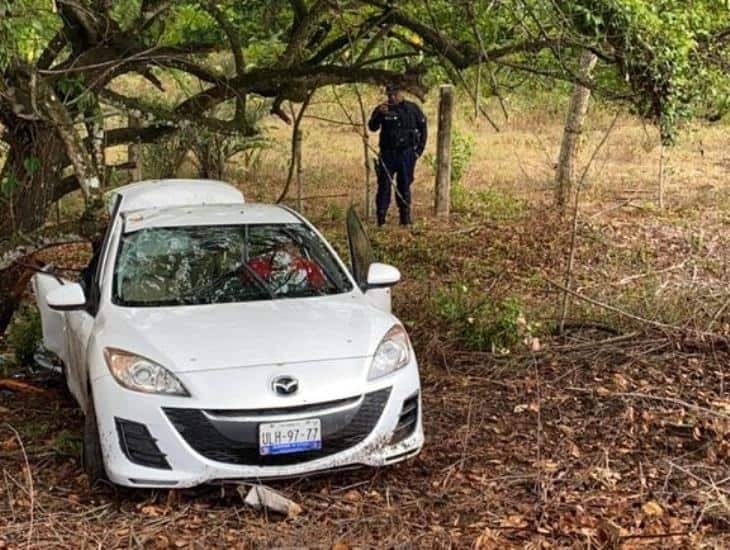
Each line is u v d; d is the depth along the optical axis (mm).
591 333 8305
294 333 5262
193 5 8555
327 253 6410
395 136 13664
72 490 5352
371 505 5070
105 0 7590
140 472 4910
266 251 6191
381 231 13516
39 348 7867
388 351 5281
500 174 18609
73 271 8289
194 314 5516
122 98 8516
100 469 5266
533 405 6531
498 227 13438
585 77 8602
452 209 15211
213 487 5141
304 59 9641
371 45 8844
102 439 5059
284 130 22766
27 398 7125
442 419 6434
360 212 15078
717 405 6602
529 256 11664
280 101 9594
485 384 7145
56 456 5824
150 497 5145
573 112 14625
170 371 4934
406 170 13836
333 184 17266
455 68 8336
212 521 4887
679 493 5211
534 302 9430
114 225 6449
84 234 6691
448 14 8336
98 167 8195
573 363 7562
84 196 6520
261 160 19109
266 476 4906
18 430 6371
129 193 7105
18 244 6852
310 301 5801
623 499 5145
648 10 7570
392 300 9266
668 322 8312
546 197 16203
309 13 8883
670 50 7551
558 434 6141
